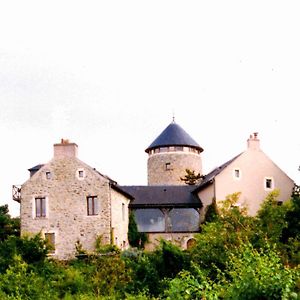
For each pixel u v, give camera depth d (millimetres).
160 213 51031
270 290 12242
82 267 33656
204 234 30109
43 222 44656
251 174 50219
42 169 45531
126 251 39719
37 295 23797
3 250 30953
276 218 33219
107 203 44188
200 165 68188
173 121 69250
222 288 13789
